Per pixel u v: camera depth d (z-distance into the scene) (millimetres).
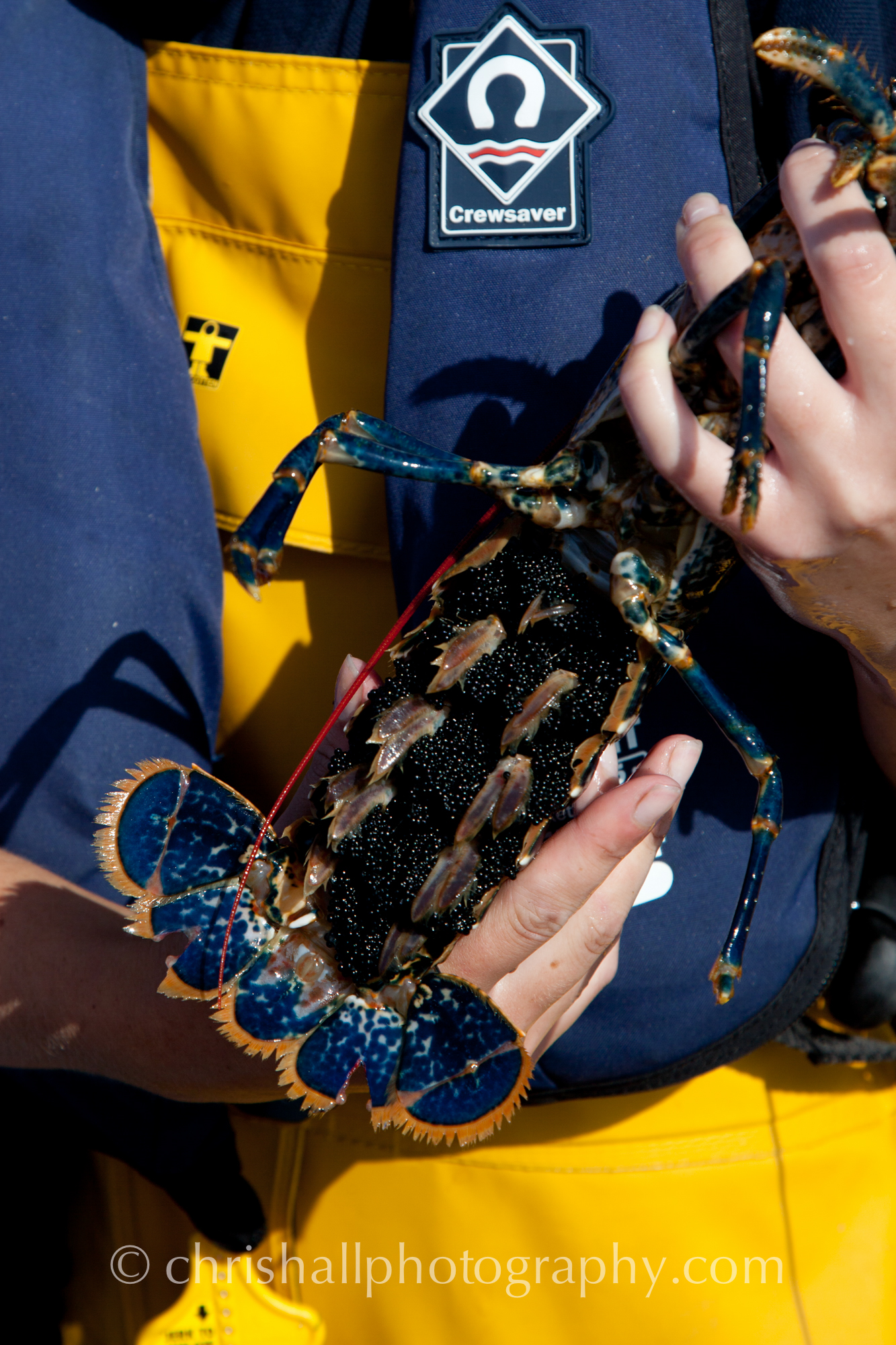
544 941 711
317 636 814
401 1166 854
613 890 725
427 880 710
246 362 796
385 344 781
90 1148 856
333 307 784
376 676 763
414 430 747
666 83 718
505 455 740
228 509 813
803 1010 782
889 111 634
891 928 799
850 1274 839
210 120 778
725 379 675
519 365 734
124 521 778
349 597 808
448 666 703
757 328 635
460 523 750
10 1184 853
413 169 734
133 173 789
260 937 720
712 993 772
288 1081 707
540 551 713
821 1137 843
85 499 773
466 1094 702
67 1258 887
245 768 842
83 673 780
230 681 831
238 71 770
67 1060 754
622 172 723
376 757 706
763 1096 841
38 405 769
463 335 735
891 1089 860
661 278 728
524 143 724
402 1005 717
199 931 715
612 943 733
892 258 635
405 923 715
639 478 698
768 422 647
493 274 731
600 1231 837
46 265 768
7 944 757
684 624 719
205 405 804
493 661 705
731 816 765
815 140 653
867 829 795
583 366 731
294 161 770
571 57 719
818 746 766
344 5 756
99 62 780
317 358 790
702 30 716
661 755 712
